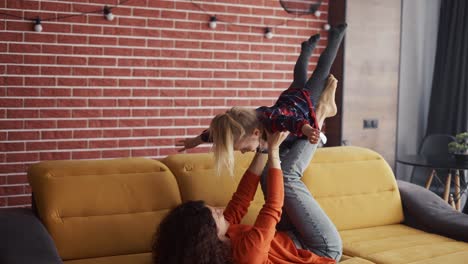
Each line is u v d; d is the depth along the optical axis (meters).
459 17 5.53
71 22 4.23
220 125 2.44
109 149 4.44
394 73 5.22
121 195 2.67
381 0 5.08
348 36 4.97
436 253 2.77
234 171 2.93
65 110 4.29
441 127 5.71
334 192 3.13
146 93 4.52
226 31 4.74
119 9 4.36
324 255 2.72
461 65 5.54
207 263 2.19
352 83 5.04
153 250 2.30
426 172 5.73
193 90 4.67
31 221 2.51
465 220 3.05
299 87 2.81
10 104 4.13
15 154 4.18
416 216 3.23
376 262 2.67
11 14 4.08
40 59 4.18
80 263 2.51
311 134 2.34
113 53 4.38
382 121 5.22
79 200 2.59
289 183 2.73
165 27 4.52
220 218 2.45
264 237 2.37
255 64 4.87
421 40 5.82
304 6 3.83
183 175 2.86
